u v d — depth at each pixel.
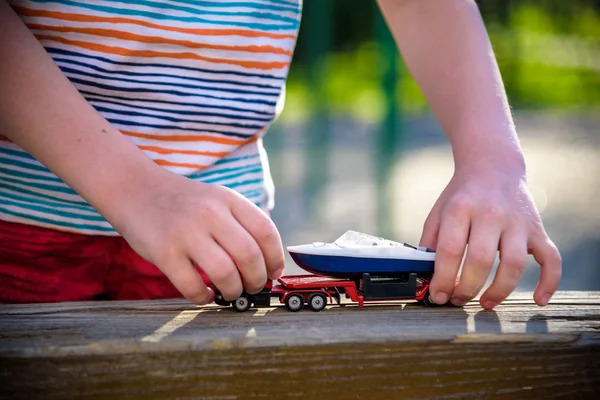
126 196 1.13
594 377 1.02
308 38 10.48
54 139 1.15
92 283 1.50
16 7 1.38
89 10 1.39
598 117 12.91
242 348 0.95
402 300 1.23
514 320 1.11
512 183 1.29
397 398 0.99
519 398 1.01
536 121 12.26
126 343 0.94
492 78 1.52
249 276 1.10
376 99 13.58
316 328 1.03
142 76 1.44
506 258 1.18
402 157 8.41
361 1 14.98
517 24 17.34
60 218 1.45
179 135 1.47
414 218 5.61
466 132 1.41
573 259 4.75
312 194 6.41
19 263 1.47
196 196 1.12
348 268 1.20
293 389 0.97
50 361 0.93
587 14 18.42
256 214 1.13
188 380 0.95
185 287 1.09
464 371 1.00
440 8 1.64
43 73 1.19
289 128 10.62
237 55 1.51
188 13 1.47
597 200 6.53
